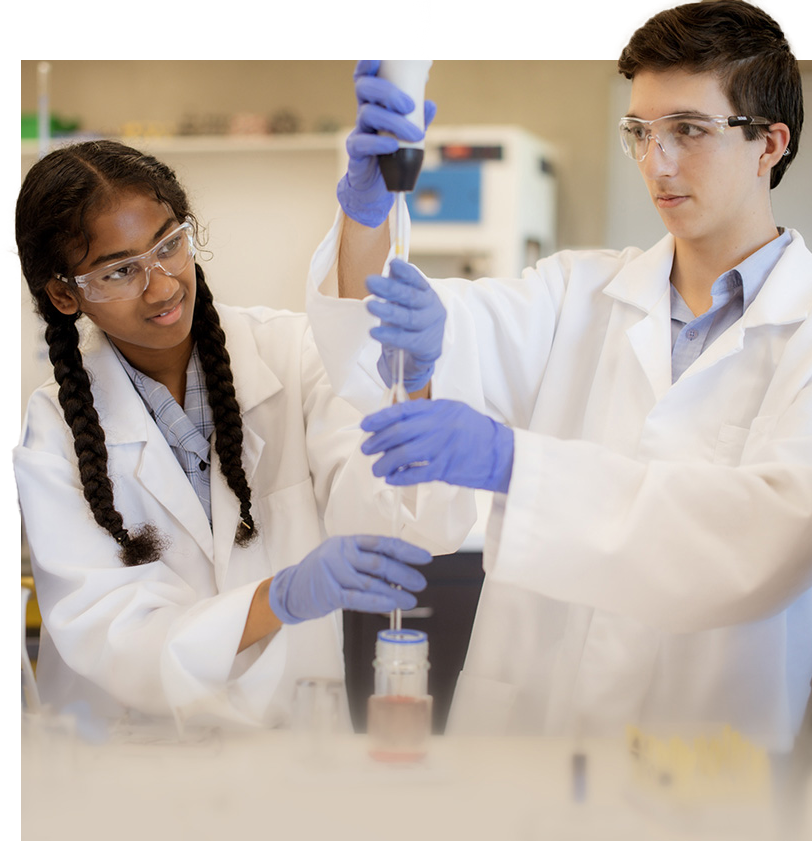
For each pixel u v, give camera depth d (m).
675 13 1.38
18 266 1.70
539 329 1.63
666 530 1.20
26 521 1.49
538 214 5.04
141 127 5.38
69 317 1.54
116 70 5.68
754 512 1.20
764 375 1.46
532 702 1.54
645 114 1.40
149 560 1.49
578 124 5.23
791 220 4.65
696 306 1.55
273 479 1.62
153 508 1.55
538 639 1.56
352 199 1.30
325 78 5.49
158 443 1.55
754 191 1.44
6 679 1.20
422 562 1.19
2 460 3.50
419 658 1.09
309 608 1.21
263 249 5.34
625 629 1.44
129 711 1.32
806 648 1.47
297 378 1.67
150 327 1.44
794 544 1.18
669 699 1.43
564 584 1.22
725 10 1.36
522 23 5.26
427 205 4.73
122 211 1.38
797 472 1.24
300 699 1.09
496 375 1.65
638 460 1.49
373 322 1.37
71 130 5.33
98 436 1.50
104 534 1.49
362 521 1.45
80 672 1.36
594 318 1.63
